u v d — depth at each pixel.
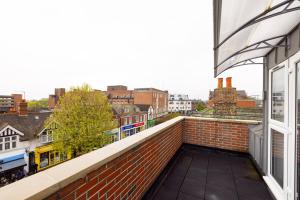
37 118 18.53
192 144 5.05
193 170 3.56
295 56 2.02
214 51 2.20
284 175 2.30
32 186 1.00
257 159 3.51
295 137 2.09
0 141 13.91
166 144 3.53
